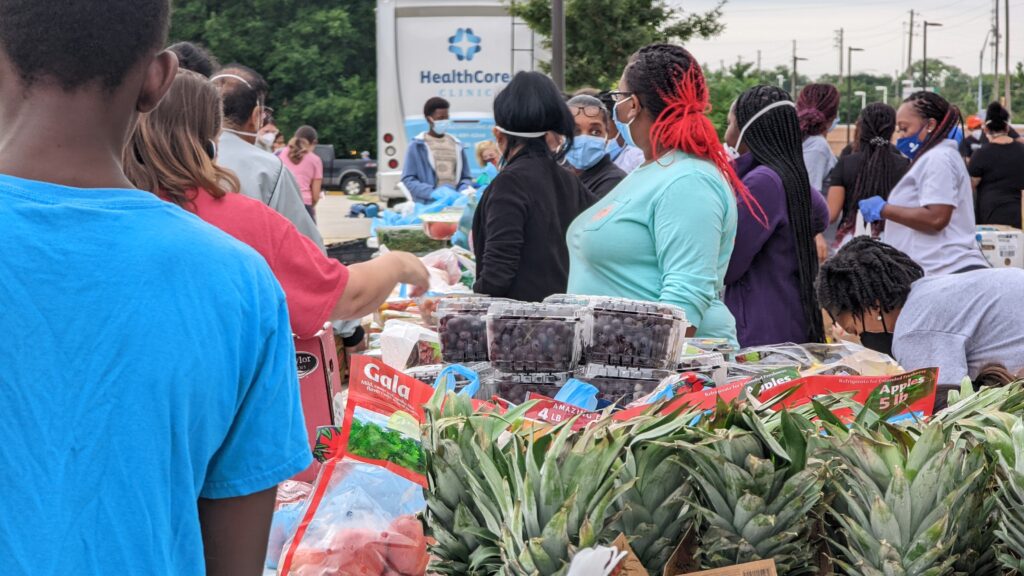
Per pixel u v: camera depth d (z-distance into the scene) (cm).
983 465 179
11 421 134
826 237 866
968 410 205
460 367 269
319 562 217
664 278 355
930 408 234
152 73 148
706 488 177
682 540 179
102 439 136
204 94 295
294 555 219
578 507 167
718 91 2011
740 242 429
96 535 135
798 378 239
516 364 283
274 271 293
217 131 306
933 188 637
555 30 1228
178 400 139
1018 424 183
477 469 187
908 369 395
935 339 390
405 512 225
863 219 677
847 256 408
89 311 137
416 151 1069
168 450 139
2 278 135
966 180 649
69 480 134
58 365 135
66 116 141
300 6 4472
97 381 136
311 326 298
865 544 174
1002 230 867
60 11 138
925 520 172
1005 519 180
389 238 709
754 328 433
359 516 221
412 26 1616
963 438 193
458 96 1627
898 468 173
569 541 165
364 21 4472
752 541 175
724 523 176
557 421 229
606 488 168
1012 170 1059
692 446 175
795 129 447
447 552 187
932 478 172
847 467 179
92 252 138
